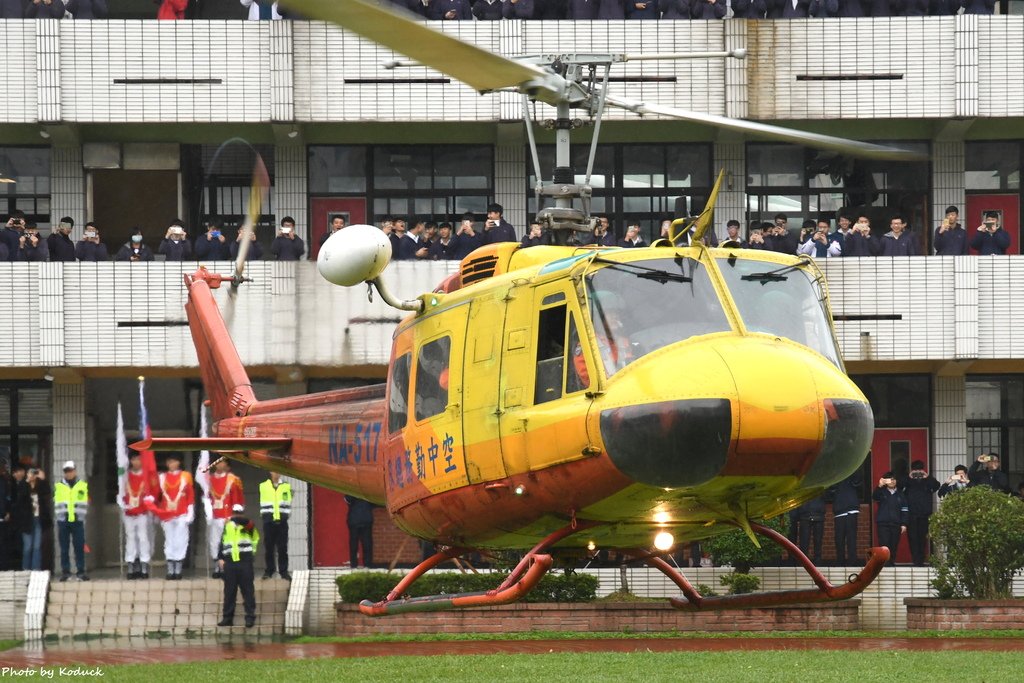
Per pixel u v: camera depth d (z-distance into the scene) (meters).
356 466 68.94
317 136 130.88
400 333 64.56
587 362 53.59
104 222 132.38
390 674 65.94
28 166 131.88
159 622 114.19
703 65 123.00
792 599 60.44
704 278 55.59
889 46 122.94
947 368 125.62
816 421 51.97
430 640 99.81
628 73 123.00
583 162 133.12
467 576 108.12
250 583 111.81
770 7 124.69
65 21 122.69
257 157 83.81
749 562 111.69
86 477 129.12
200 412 132.38
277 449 75.69
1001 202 132.75
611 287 54.72
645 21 123.06
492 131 130.38
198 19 128.88
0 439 129.38
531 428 54.94
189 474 121.19
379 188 133.12
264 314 110.56
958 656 74.44
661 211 133.00
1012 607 101.62
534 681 61.44
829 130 129.62
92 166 130.62
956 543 105.25
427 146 133.38
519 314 56.84
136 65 122.88
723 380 51.59
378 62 123.25
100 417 132.62
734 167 132.38
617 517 55.59
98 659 85.19
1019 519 103.50
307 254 132.25
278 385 126.00
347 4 45.66
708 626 103.44
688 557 118.94
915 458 130.25
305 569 124.69
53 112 122.44
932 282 120.31
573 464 53.66
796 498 55.31
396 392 64.06
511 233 118.12
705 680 61.28
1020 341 120.50
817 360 54.31
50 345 118.94
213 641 106.06
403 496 62.75
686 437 51.22
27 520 120.06
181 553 119.94
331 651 89.19
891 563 117.75
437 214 133.25
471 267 61.59
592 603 103.56
